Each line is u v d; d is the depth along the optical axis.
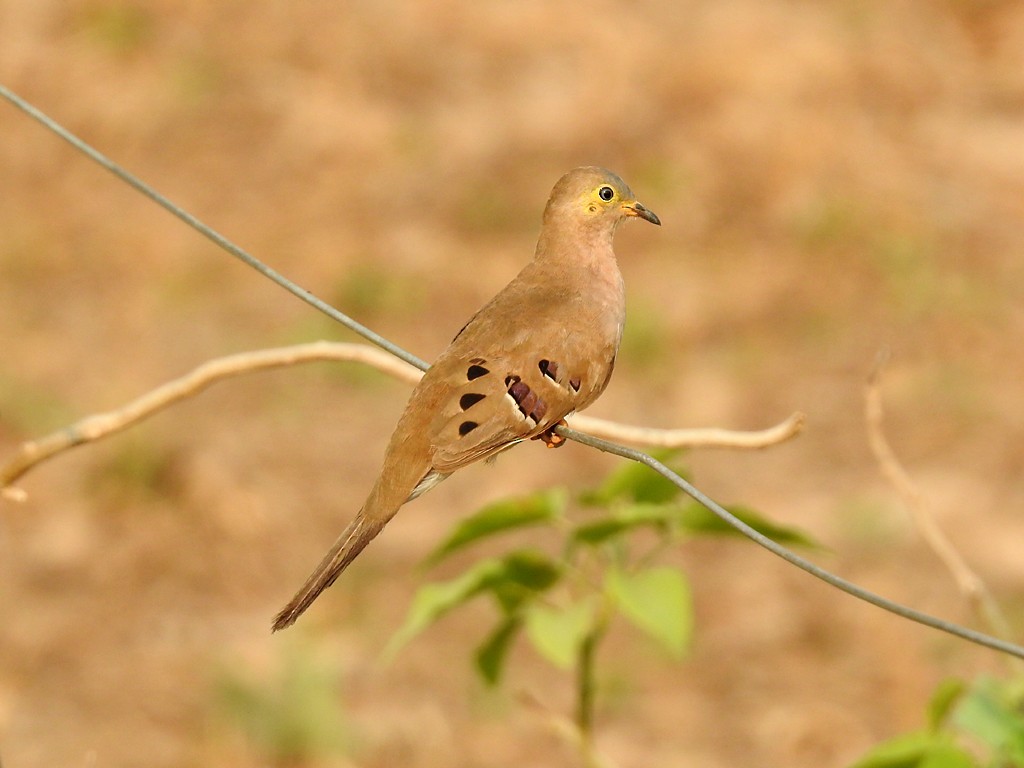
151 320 25.47
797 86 30.56
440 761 15.38
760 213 27.12
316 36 33.94
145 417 8.55
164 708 16.11
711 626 17.42
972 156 28.69
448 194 28.33
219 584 18.48
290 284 7.45
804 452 21.05
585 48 32.66
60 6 35.19
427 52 33.06
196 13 34.78
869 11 33.91
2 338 24.80
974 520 19.02
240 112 31.38
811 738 15.51
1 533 19.55
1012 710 8.62
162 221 28.55
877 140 29.08
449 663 16.91
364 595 18.22
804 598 17.78
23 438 21.66
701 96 30.31
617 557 9.17
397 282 25.91
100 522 19.69
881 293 24.83
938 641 16.70
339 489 20.81
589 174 9.63
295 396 23.38
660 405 22.38
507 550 18.94
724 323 24.28
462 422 8.14
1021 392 22.03
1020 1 33.84
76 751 15.40
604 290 9.37
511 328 8.61
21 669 16.86
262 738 15.51
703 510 8.88
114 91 32.25
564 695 16.38
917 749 8.48
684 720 15.90
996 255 25.75
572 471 20.80
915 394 22.17
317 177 29.39
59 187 29.75
